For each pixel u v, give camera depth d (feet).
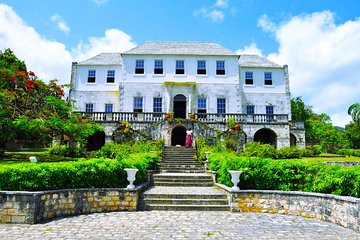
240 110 109.50
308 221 30.14
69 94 113.39
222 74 111.96
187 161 70.13
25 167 31.53
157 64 112.16
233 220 30.32
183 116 109.50
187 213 33.91
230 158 42.73
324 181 33.35
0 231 24.95
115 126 93.71
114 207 35.22
